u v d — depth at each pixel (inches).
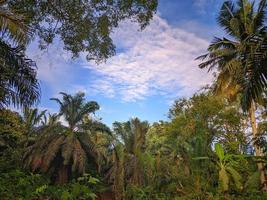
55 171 1385.3
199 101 1408.7
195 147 1255.5
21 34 362.6
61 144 1359.5
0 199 1046.4
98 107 1459.2
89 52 442.9
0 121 1278.3
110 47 444.5
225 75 1127.6
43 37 425.7
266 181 1015.0
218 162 1136.8
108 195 1508.4
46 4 408.5
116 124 1606.8
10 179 1228.5
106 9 417.7
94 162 1438.2
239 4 1075.9
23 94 498.6
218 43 1135.6
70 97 1448.1
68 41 431.8
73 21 418.9
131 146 1566.2
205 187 1124.5
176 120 1446.9
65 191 1200.2
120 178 1456.7
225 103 1355.8
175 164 1409.9
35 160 1347.2
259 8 944.9
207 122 1378.0
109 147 1754.4
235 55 1055.6
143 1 418.0
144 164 1480.1
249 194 1029.8
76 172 1396.4
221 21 1106.7
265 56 470.3
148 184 1437.0
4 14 360.8
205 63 1177.4
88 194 1235.2
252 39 528.4
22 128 1459.2
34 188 1191.6
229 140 1342.3
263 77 470.0
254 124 1107.3
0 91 479.8
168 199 1261.1
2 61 471.2
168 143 1582.2
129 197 1422.2
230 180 1085.1
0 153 1449.3
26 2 402.3
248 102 476.1
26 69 494.0
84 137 1417.3
